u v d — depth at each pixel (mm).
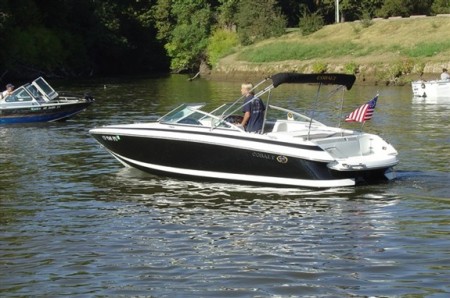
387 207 14570
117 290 10453
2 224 13875
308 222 13672
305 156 16000
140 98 44281
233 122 17906
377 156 16781
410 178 17062
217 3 88375
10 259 11828
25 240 12836
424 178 17031
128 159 18422
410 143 22812
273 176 16578
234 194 16016
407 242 12328
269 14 77625
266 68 66125
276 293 10242
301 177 16297
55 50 77625
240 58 71250
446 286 10344
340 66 59688
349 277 10781
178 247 12328
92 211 14758
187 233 13125
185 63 85125
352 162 16109
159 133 17516
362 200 15164
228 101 41281
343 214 14156
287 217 14047
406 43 60844
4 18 72938
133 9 95000
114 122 30000
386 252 11844
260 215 14242
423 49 57344
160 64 93938
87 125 28797
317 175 16156
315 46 67125
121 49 88062
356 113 17781
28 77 74000
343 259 11562
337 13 77375
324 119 30438
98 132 18547
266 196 15734
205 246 12367
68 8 83375
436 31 62031
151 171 18156
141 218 14180
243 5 79000
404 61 54469
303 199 15391
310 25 72250
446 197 15258
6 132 26641
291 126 17953
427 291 10188
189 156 17328
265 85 54406
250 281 10695
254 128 17297
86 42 84938
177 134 17312
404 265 11227
